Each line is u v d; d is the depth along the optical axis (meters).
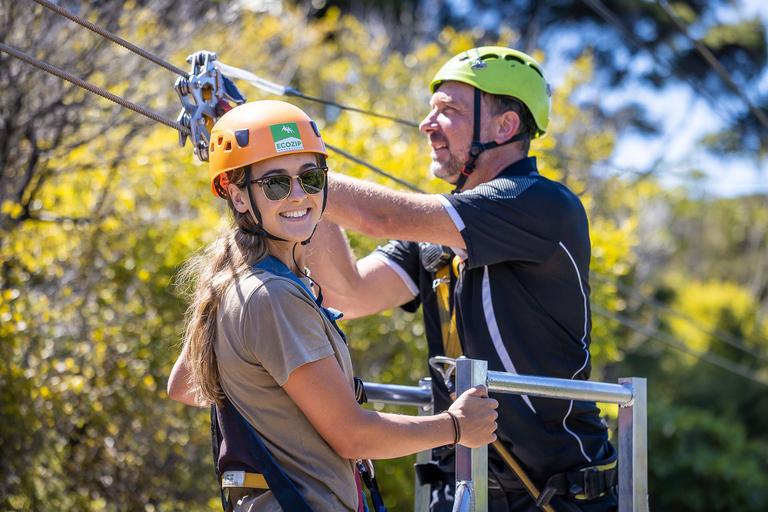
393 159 11.17
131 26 10.56
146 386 8.88
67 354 8.75
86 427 8.69
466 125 4.29
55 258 9.34
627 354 25.66
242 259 3.01
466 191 4.05
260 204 2.99
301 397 2.82
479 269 4.05
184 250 9.44
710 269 35.81
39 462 8.19
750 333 25.64
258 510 2.85
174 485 9.38
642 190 19.64
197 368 3.03
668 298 27.11
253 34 14.41
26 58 3.13
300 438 2.90
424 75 17.34
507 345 3.97
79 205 9.77
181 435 9.17
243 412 2.95
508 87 4.23
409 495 10.22
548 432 3.93
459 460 3.24
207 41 12.75
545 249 3.91
